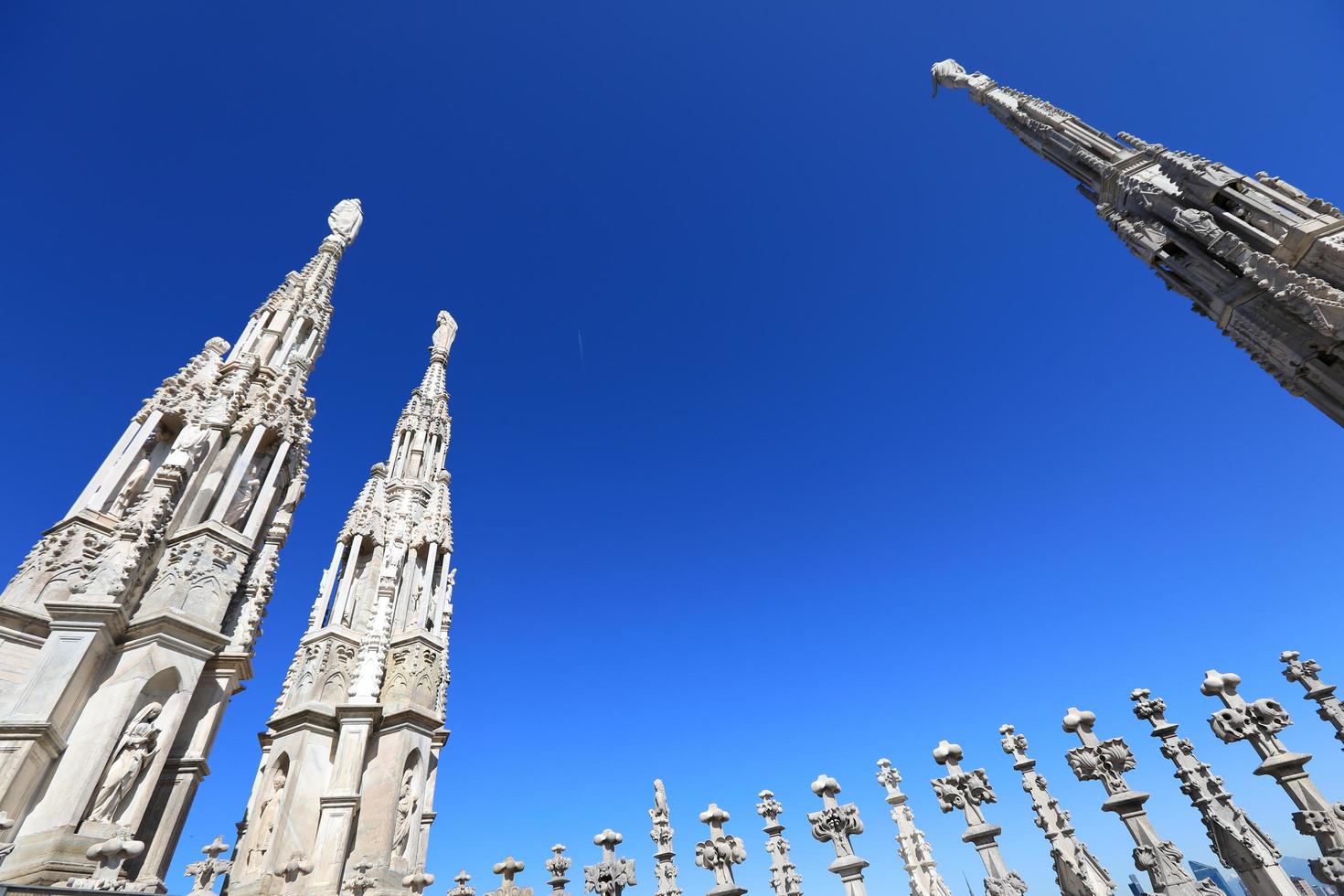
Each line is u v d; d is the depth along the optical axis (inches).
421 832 843.4
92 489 716.0
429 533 1121.4
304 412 956.0
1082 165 1355.8
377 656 906.7
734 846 626.8
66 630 581.9
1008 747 576.1
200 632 644.1
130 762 554.3
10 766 492.1
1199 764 541.6
